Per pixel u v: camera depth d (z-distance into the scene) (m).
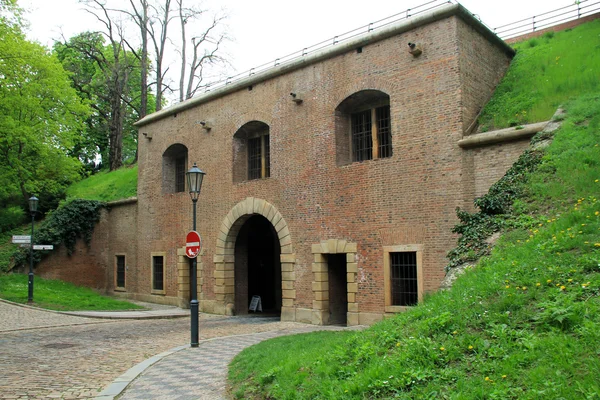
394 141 15.15
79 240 27.22
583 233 7.97
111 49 43.56
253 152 20.94
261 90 19.44
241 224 20.59
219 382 8.27
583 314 5.57
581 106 12.78
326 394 5.72
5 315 18.14
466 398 4.69
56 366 10.14
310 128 17.45
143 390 7.96
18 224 29.97
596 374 4.46
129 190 28.66
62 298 22.39
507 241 9.39
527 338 5.50
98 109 41.16
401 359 5.86
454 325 6.38
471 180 13.77
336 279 17.20
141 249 25.28
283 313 17.75
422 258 14.13
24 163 28.91
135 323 17.70
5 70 26.55
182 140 23.14
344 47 16.47
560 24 19.33
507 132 13.16
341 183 16.31
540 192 10.56
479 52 15.50
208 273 21.34
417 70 14.88
